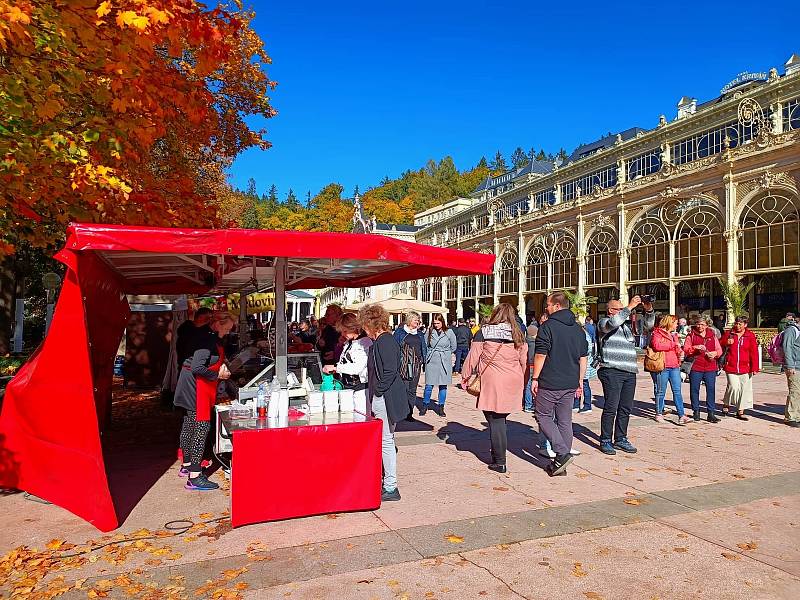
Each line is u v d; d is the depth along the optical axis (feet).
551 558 12.94
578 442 25.55
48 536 14.48
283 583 11.73
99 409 24.72
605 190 99.45
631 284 94.32
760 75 96.17
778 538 14.17
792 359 29.35
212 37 19.42
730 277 76.28
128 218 24.14
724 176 77.36
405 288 190.70
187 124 30.94
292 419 17.48
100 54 19.15
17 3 16.02
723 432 27.73
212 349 18.79
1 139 17.54
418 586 11.61
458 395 43.11
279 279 20.72
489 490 18.19
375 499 16.29
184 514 16.05
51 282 51.70
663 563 12.71
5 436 18.54
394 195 382.42
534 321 34.24
